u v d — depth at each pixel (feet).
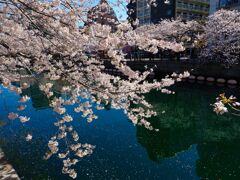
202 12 164.35
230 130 41.75
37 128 40.60
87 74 15.98
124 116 47.21
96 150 31.89
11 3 9.90
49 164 27.35
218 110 9.82
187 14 159.02
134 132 39.17
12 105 55.72
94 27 9.93
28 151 31.09
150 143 35.45
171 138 38.09
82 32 10.49
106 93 14.01
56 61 14.71
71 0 13.07
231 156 31.86
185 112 53.01
